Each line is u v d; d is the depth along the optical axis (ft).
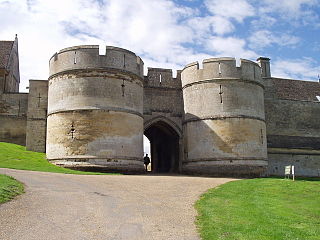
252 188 50.72
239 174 82.17
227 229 27.35
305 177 106.22
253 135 84.89
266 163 86.99
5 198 33.30
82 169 70.74
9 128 94.94
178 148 93.50
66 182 47.75
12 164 65.16
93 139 72.13
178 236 25.46
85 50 76.23
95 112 73.36
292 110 116.16
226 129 83.76
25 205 31.83
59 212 30.19
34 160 73.46
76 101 74.18
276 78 127.24
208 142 84.53
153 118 91.56
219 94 85.81
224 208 35.63
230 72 86.58
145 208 34.14
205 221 29.96
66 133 73.31
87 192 40.73
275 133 111.86
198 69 89.04
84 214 30.01
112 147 73.05
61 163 72.18
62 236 23.88
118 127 74.69
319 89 130.62
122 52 78.74
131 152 75.87
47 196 36.40
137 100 80.33
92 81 75.00
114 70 76.54
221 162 82.53
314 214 34.35
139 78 81.97
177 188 49.34
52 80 79.10
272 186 52.75
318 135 117.39
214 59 87.81
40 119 92.58
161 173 91.45
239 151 82.79
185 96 91.76
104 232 25.31
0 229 24.72
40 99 93.50
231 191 47.73
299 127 115.55
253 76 88.33
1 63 107.24
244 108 85.35
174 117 93.40
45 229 25.23
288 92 123.34
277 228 27.94
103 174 67.31
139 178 60.70
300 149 110.83
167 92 94.53
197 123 87.04
